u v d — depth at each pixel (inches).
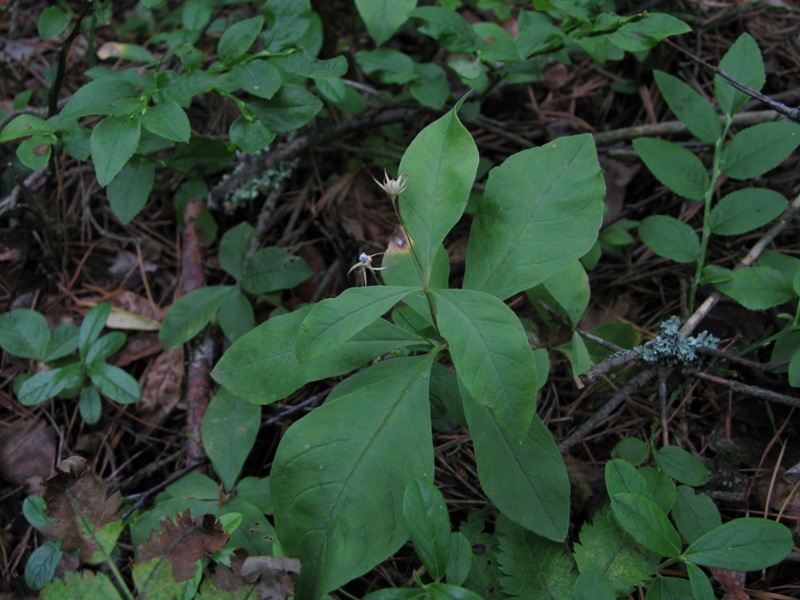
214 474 9.0
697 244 9.1
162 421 9.9
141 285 11.1
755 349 8.9
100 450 9.6
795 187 10.5
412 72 10.3
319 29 10.6
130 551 8.5
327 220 11.3
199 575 7.0
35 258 11.2
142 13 13.1
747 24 12.4
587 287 8.4
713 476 8.4
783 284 8.5
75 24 9.5
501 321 6.5
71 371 9.1
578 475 8.3
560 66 12.6
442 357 9.5
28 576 7.5
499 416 6.2
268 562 6.7
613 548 7.2
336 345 6.5
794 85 11.7
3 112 11.4
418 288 6.8
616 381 9.3
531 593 7.1
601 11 10.5
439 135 7.2
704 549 6.7
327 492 6.8
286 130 9.1
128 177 9.3
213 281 11.1
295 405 9.5
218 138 12.0
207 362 10.0
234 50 8.9
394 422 7.0
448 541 6.4
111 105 8.2
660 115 12.1
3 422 9.7
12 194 10.3
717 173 9.2
